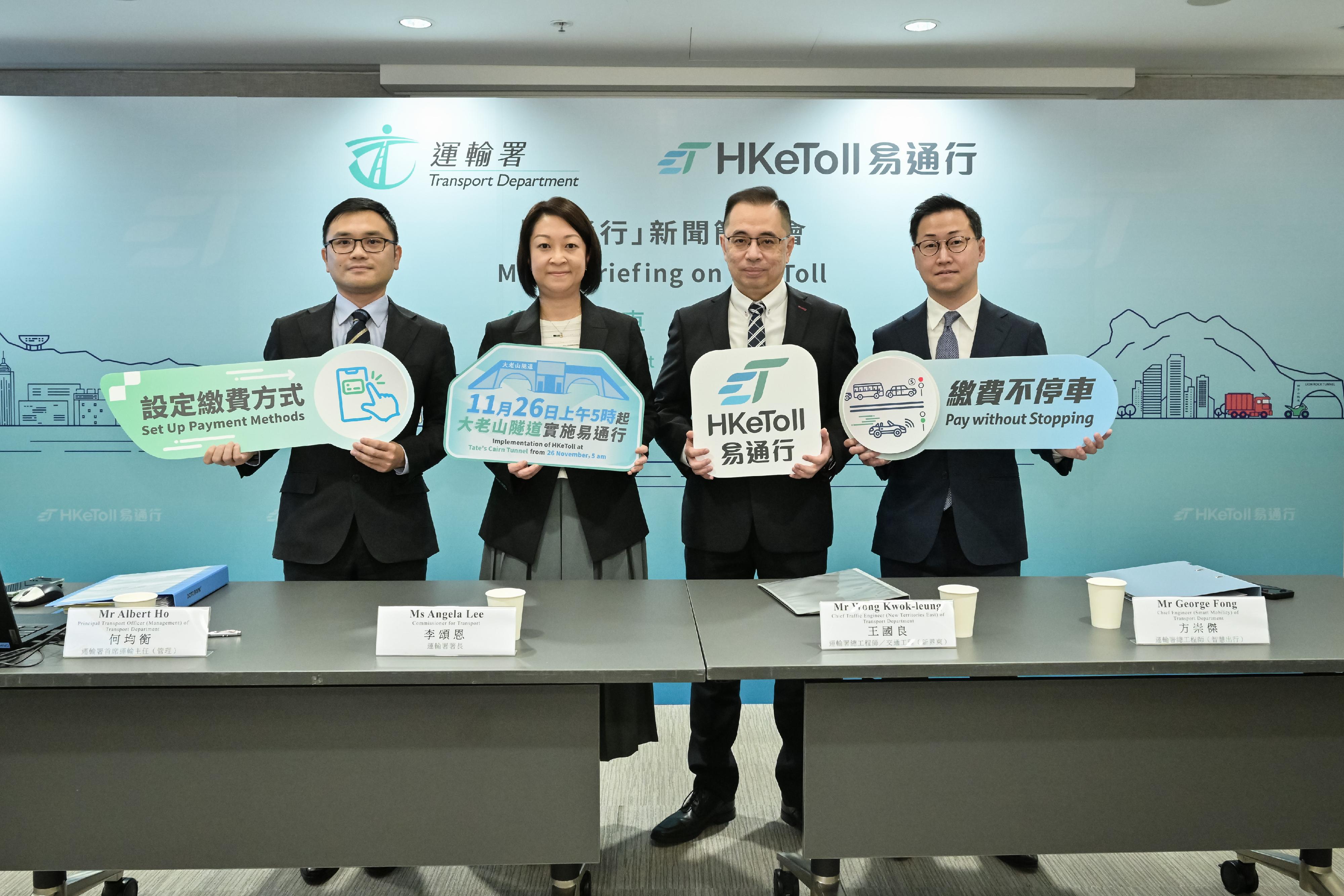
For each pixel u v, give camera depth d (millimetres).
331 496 2562
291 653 1681
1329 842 1747
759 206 2592
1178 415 3662
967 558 2600
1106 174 3600
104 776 1656
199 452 2410
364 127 3543
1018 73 3773
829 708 1696
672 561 3697
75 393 3570
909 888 2332
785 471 2426
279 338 2758
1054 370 2531
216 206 3535
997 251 3615
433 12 3264
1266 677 1721
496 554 2609
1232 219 3611
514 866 2447
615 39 3502
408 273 3574
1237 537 3705
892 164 3592
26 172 3523
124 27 3381
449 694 1660
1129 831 1730
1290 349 3648
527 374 2434
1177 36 3494
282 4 3188
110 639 1657
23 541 3617
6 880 2320
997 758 1712
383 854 1681
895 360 2525
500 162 3570
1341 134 3598
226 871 2443
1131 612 1967
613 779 3033
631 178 3592
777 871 2197
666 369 2729
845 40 3523
